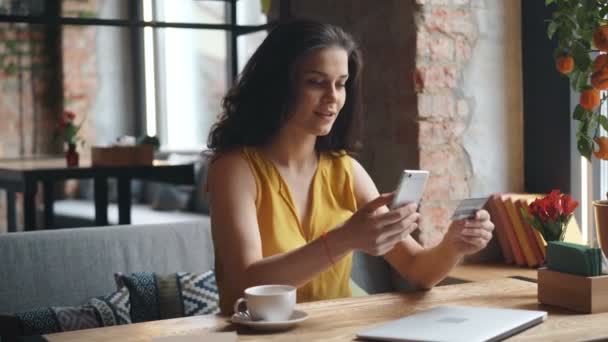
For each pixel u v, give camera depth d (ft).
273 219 6.34
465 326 4.75
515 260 9.16
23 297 7.77
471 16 9.24
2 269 7.76
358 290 7.04
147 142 15.65
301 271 5.43
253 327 4.95
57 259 8.04
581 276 5.37
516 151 9.71
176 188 20.93
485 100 9.41
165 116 23.32
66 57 22.82
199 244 8.83
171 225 8.83
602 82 5.68
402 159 9.14
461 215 6.14
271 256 5.95
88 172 14.43
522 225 9.00
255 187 6.33
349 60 6.79
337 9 10.00
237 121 6.53
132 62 23.82
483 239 6.20
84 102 23.09
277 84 6.27
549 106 9.40
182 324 5.16
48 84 23.08
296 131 6.48
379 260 9.32
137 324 5.18
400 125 9.13
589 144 6.28
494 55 9.46
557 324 5.02
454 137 9.17
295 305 5.46
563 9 6.25
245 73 6.58
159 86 23.36
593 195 9.07
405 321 4.97
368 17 9.50
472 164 9.33
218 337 4.60
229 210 6.09
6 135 22.58
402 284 9.19
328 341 4.66
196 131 22.61
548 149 9.46
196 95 22.58
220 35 21.91
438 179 9.07
